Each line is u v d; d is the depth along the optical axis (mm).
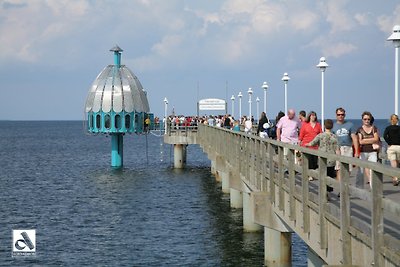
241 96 54969
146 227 29516
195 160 77188
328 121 14039
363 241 8719
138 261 22750
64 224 30703
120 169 63188
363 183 14305
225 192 41375
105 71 64250
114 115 62344
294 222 13562
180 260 22688
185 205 36594
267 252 18359
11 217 32844
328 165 13750
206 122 53500
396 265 7500
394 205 7477
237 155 25000
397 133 15133
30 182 51188
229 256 22969
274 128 26641
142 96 64500
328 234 10758
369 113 14586
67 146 122000
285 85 33000
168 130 60969
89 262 22766
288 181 14578
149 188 45812
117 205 37188
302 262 21953
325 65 25812
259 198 16719
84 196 41656
